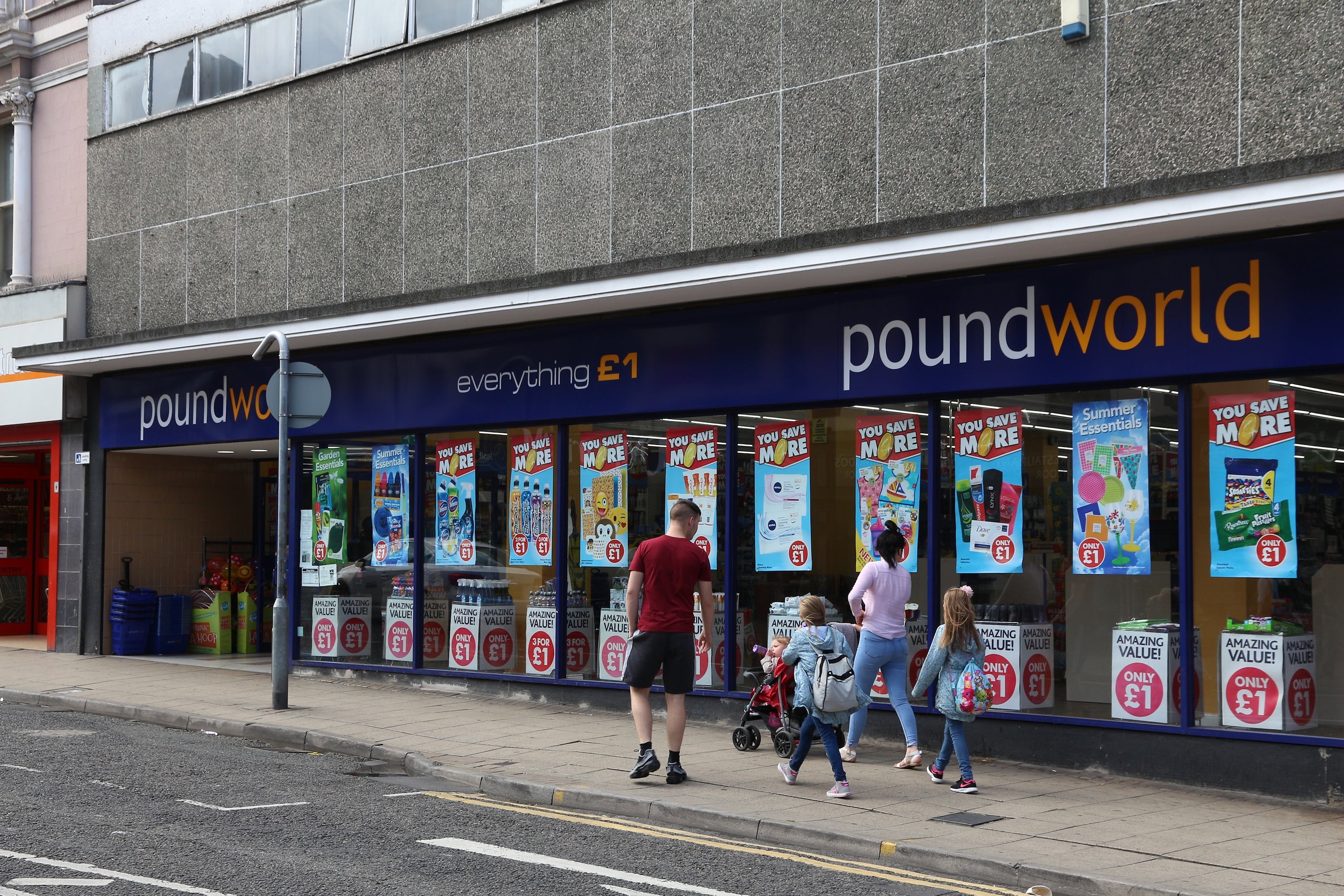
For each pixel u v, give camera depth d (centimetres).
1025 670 1028
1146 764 950
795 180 1155
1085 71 992
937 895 650
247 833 739
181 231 1712
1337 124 880
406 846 718
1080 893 656
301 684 1469
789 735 1000
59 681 1486
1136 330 959
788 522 1166
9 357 1902
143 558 1842
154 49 1773
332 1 1573
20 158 1947
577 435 1323
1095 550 998
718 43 1212
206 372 1672
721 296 1170
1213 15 934
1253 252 906
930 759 1038
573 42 1323
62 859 660
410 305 1322
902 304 1084
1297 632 903
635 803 835
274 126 1606
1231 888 642
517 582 1365
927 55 1077
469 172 1406
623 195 1277
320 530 1570
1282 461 913
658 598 909
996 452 1051
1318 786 869
